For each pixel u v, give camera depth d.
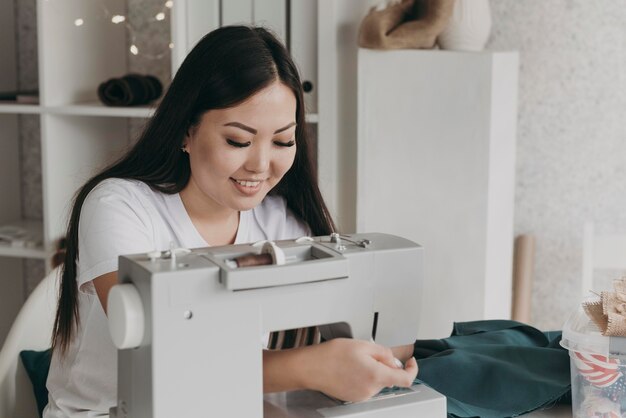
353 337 1.17
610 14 2.67
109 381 1.54
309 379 1.15
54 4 2.65
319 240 1.21
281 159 1.37
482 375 1.40
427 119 2.46
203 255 1.08
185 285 1.02
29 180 3.10
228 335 1.05
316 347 1.16
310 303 1.11
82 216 1.46
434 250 2.50
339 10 2.51
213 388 1.05
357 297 1.15
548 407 1.38
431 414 1.18
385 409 1.15
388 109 2.47
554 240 2.82
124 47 2.97
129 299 1.03
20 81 3.03
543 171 2.79
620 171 2.74
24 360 1.73
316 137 2.83
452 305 2.51
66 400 1.59
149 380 1.03
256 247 1.14
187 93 1.37
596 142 2.74
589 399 1.29
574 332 1.29
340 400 1.17
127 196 1.47
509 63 2.47
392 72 2.45
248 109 1.31
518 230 2.83
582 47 2.70
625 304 1.28
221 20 2.56
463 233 2.48
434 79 2.43
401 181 2.49
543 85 2.74
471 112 2.42
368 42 2.41
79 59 2.77
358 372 1.13
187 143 1.46
